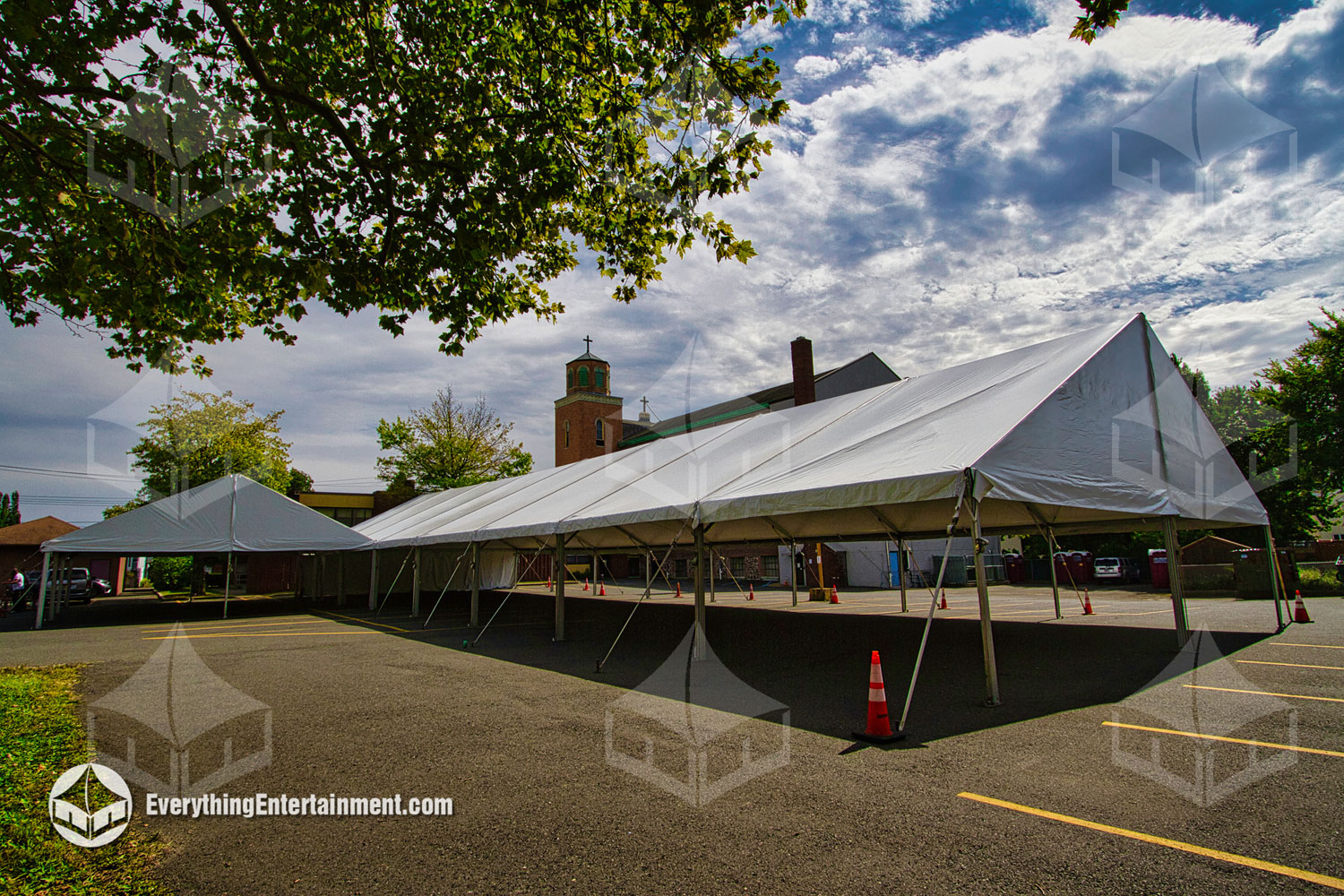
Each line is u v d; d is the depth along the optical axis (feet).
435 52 19.44
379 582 86.38
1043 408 21.39
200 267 17.03
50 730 17.49
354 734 17.21
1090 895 8.45
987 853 9.66
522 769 14.15
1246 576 51.11
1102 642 29.12
